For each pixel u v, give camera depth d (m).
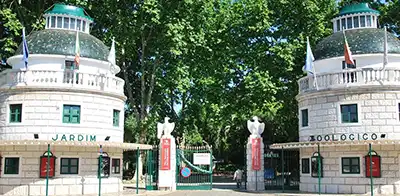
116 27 44.31
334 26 38.25
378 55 33.31
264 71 44.19
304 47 43.94
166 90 48.59
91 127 33.22
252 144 36.66
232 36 47.12
